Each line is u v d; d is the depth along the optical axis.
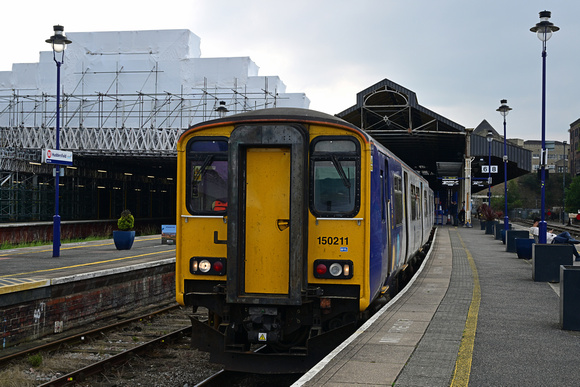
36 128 48.47
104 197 56.88
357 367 6.30
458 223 47.91
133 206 62.22
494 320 9.14
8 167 42.28
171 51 55.53
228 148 7.67
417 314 9.51
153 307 14.63
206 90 55.88
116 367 9.16
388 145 49.66
